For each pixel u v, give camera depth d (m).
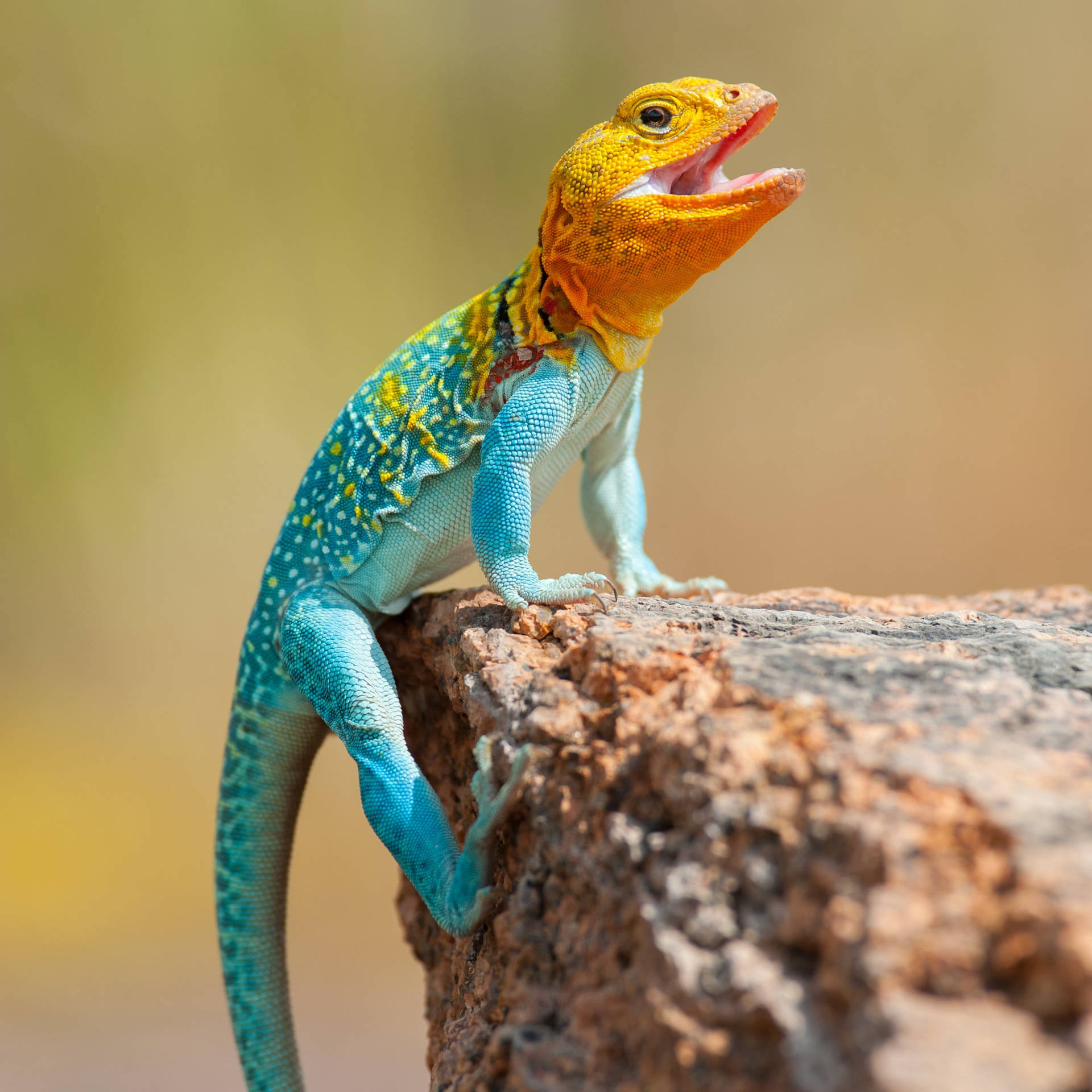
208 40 12.21
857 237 12.34
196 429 12.01
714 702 2.36
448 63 13.11
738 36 12.52
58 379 11.73
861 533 11.96
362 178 12.96
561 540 11.86
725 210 3.43
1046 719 2.22
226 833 3.94
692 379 12.45
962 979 1.67
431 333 3.85
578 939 2.43
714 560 12.21
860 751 2.05
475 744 2.88
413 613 3.98
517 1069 2.29
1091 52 11.66
